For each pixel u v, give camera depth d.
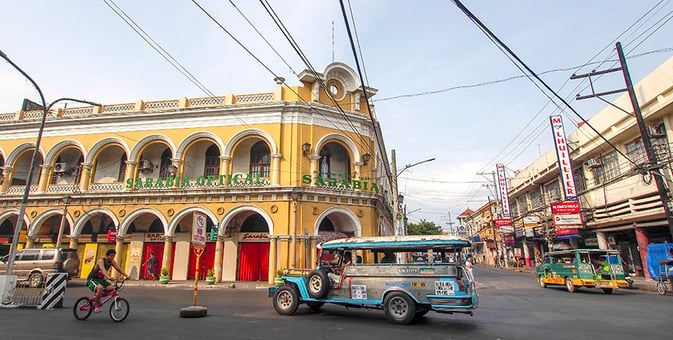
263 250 20.56
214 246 20.95
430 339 7.08
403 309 8.76
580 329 8.06
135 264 20.83
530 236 31.64
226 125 20.64
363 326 8.37
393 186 21.84
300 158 19.72
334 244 10.41
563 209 22.89
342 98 21.91
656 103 17.06
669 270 14.68
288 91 21.02
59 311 9.90
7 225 23.62
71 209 20.83
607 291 15.91
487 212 54.72
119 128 21.59
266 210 19.02
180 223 21.64
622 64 15.09
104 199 20.64
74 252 18.45
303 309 11.02
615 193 21.11
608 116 20.72
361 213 20.23
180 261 20.66
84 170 21.25
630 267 21.28
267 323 8.54
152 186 20.56
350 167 21.38
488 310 11.04
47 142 22.16
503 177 37.03
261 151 21.84
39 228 21.09
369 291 9.39
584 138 23.62
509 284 21.03
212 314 9.75
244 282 19.16
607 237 22.77
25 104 25.02
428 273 8.95
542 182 30.97
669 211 14.31
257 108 20.41
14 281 11.16
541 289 18.17
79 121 21.91
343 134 20.98
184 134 20.88
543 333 7.66
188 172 21.80
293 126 20.14
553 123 24.12
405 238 9.65
